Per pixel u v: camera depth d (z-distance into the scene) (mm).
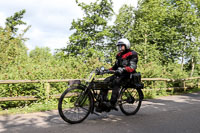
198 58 20859
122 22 21297
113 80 4664
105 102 4418
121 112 5414
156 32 20781
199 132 3824
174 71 12461
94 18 22844
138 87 5105
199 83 13344
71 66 8719
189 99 8070
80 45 23031
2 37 10656
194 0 20391
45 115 5027
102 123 4312
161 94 9609
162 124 4297
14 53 10328
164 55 21922
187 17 20031
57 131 3758
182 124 4316
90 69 8773
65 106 4367
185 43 20984
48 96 6316
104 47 23406
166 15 21422
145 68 10617
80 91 4395
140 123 4359
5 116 4879
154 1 20703
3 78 6281
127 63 4828
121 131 3803
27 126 4062
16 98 5781
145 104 6734
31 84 6449
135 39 20844
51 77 6977
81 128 3949
